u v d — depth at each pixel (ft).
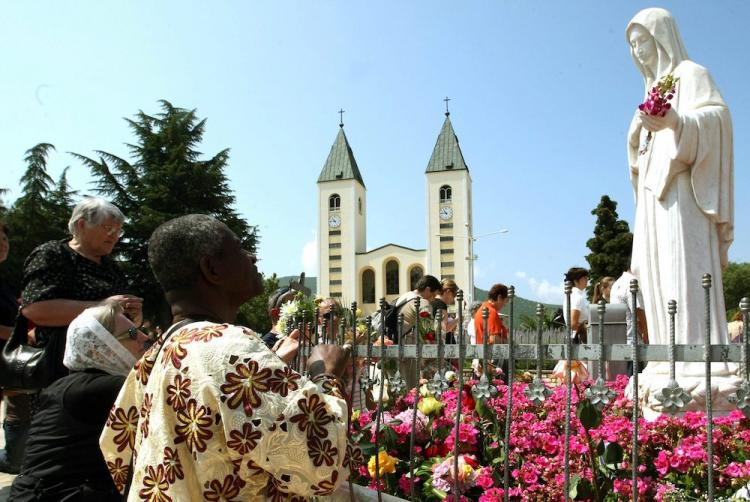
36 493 9.48
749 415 6.52
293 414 5.29
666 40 17.90
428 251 275.18
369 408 13.29
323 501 9.50
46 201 119.14
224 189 138.00
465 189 276.21
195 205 132.36
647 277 17.44
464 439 11.85
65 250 14.08
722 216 16.21
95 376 9.95
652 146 17.39
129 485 6.14
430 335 16.21
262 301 144.05
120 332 10.50
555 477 10.51
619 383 16.74
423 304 18.53
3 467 16.42
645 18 18.25
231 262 6.49
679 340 16.17
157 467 5.47
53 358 13.03
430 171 280.51
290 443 5.23
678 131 16.08
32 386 13.04
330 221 288.10
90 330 10.08
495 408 12.80
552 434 12.55
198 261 6.34
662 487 10.21
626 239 128.26
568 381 7.72
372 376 12.31
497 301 26.55
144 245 122.01
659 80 17.53
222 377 5.33
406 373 13.80
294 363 11.23
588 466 10.59
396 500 9.97
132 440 6.43
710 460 6.79
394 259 284.61
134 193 131.34
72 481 9.57
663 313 16.93
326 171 293.84
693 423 11.81
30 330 15.11
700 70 17.11
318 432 5.39
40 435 9.84
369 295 285.23
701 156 16.14
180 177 130.93
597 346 7.65
